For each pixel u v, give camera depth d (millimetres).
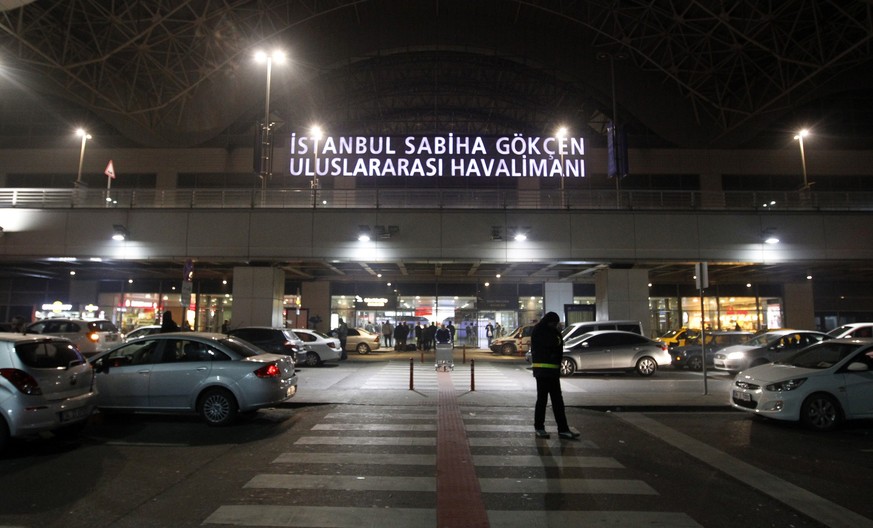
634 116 43969
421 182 31531
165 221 22188
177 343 9641
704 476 6430
